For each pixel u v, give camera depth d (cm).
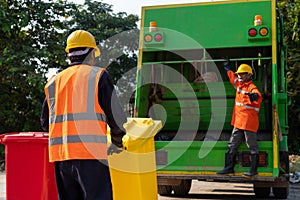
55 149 392
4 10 1377
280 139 723
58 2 1508
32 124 1471
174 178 738
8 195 475
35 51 1392
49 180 471
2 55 1377
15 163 475
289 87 1625
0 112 1411
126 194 471
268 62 774
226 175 712
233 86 812
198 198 840
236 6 765
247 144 697
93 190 374
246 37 754
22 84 1427
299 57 1620
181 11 781
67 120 385
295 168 1380
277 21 782
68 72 398
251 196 874
